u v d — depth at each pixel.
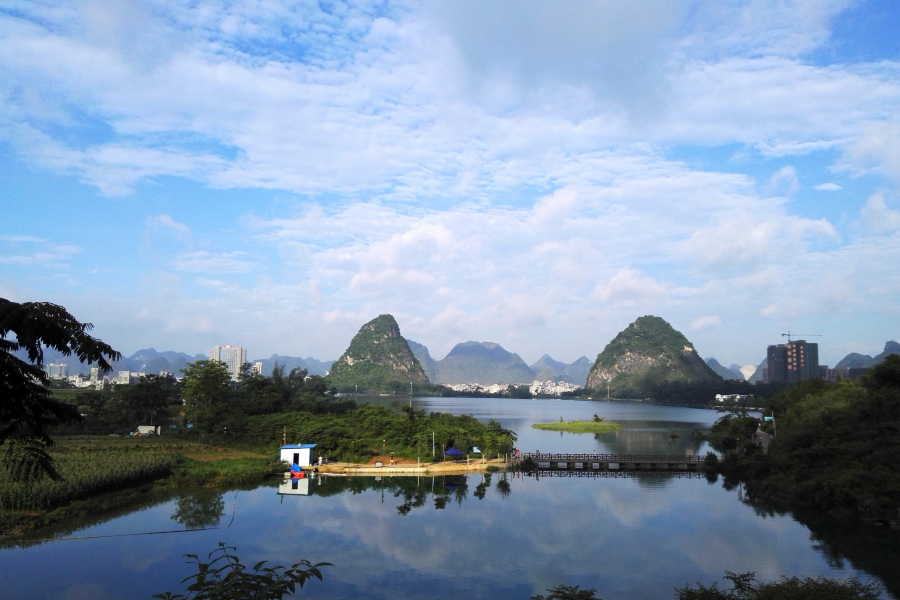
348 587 31.41
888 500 43.69
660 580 32.78
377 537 40.66
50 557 35.31
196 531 41.38
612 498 54.78
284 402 105.19
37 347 8.20
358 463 72.88
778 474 57.19
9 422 9.16
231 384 144.88
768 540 40.47
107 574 32.53
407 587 31.48
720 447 98.12
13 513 41.62
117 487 52.31
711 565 35.34
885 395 58.72
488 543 39.50
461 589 31.27
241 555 36.41
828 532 42.56
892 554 37.28
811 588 23.31
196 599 9.98
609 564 35.44
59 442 76.25
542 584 32.09
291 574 10.39
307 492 56.16
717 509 50.06
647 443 108.12
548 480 65.12
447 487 60.12
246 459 68.00
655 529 43.38
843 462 51.66
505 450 78.62
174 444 79.62
